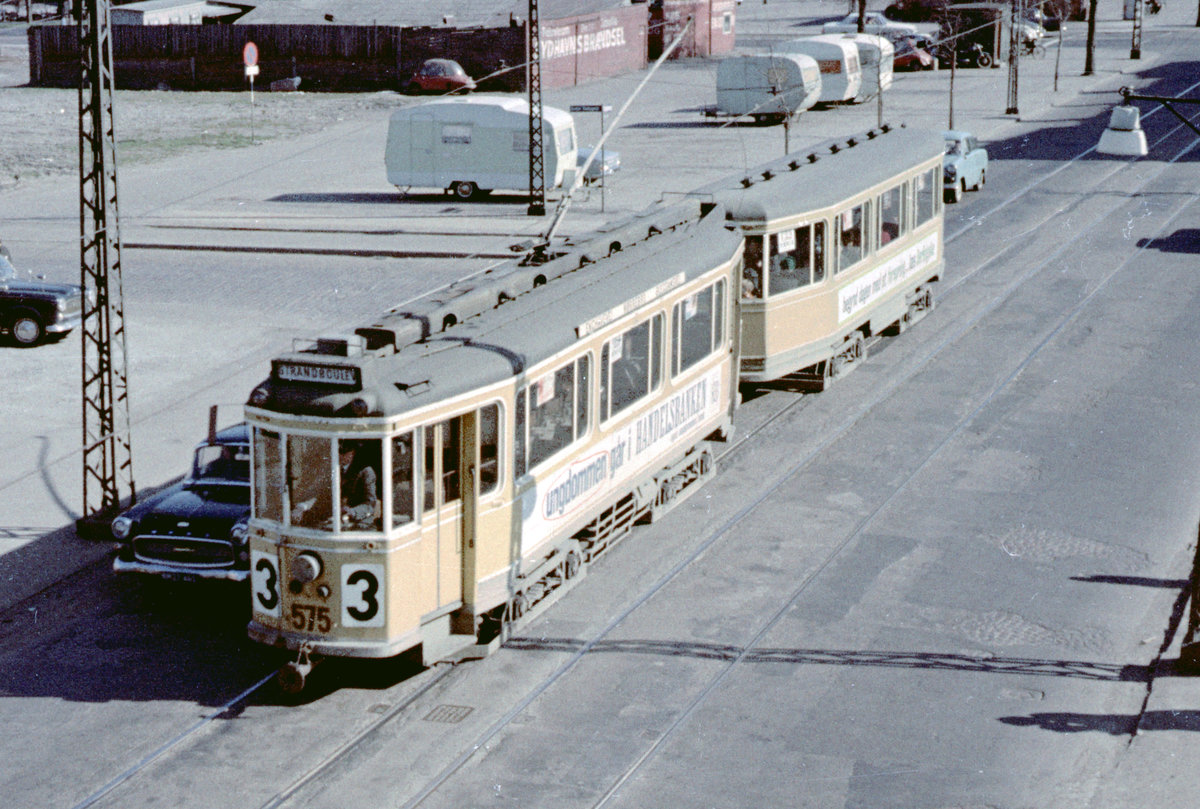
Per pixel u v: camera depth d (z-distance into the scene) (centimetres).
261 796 1075
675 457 1694
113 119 1614
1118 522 1648
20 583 1518
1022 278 2919
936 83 6644
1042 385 2198
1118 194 3900
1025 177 4222
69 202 4044
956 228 3462
